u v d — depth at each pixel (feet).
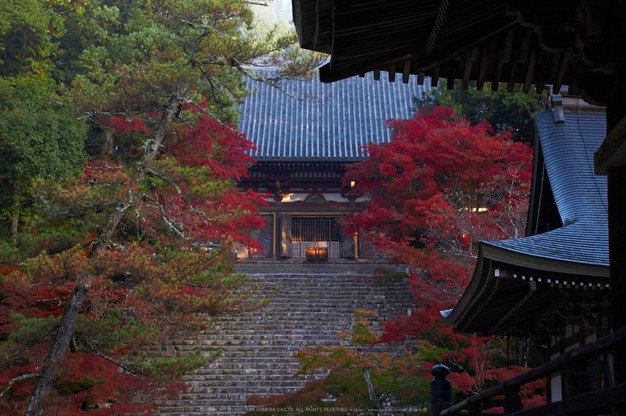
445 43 14.83
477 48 15.66
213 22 49.93
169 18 51.03
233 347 60.64
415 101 96.99
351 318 67.67
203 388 53.62
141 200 47.44
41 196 42.63
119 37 80.43
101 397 39.09
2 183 60.80
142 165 46.85
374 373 37.45
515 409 13.39
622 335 7.90
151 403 47.16
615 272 12.16
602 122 32.04
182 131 57.62
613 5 12.12
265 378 55.31
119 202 44.37
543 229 32.35
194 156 65.87
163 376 38.93
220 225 57.31
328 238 104.94
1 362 36.91
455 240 55.36
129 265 38.04
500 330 32.76
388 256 56.08
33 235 42.75
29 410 36.60
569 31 13.04
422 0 12.94
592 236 24.54
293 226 105.19
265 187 104.73
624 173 12.22
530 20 12.91
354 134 103.65
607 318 22.99
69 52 85.05
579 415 9.64
